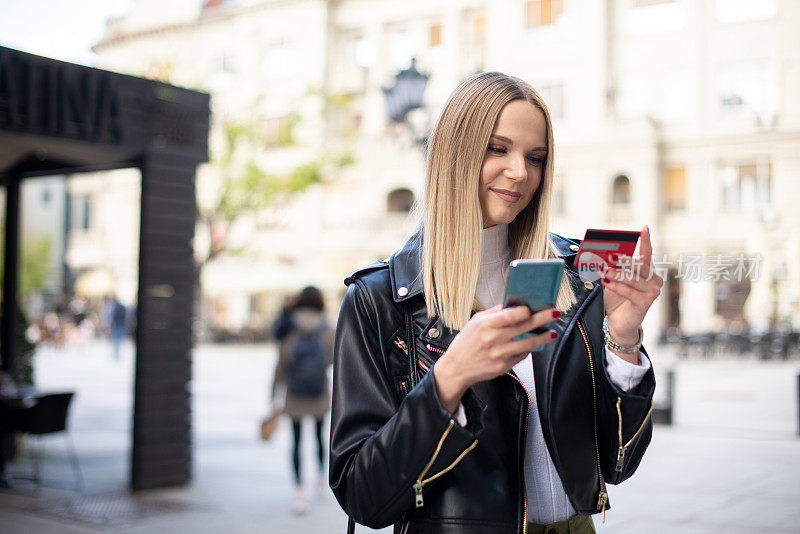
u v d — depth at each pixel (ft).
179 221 20.92
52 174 23.13
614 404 4.67
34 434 20.63
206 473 23.30
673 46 81.15
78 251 132.05
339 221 106.63
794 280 57.52
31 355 26.03
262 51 107.86
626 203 85.20
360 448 4.47
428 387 4.00
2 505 19.16
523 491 4.49
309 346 19.65
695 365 64.13
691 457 25.05
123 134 19.77
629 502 18.93
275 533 16.83
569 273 5.06
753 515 17.62
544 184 4.94
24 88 17.99
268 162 98.27
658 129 82.28
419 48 96.63
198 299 106.32
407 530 4.56
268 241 110.63
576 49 85.15
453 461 4.12
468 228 4.66
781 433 29.91
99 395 45.70
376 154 101.40
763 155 77.56
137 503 19.36
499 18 88.94
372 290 4.83
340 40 103.81
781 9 76.18
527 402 4.60
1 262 26.53
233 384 52.90
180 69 81.00
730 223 79.36
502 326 3.68
